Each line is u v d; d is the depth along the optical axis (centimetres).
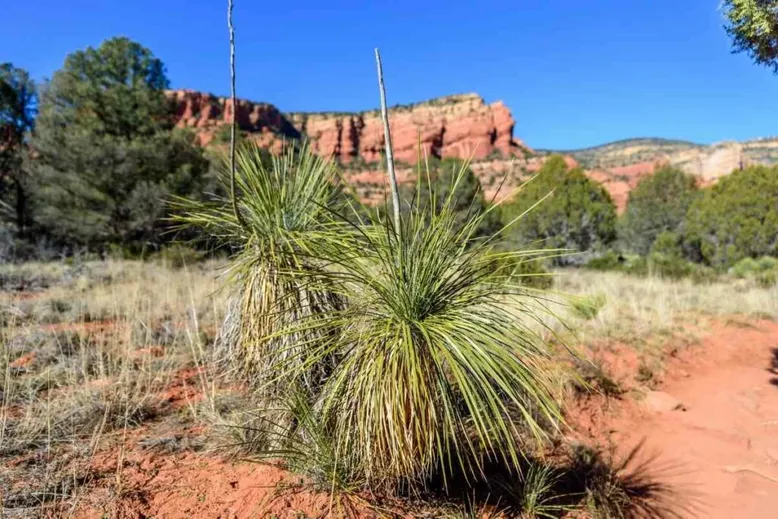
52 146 1830
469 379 200
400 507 238
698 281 1312
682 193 2980
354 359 206
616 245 3147
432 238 216
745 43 433
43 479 225
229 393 341
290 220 260
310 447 242
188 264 1125
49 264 1130
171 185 1745
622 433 412
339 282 229
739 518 302
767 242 1947
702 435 414
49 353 400
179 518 211
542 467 295
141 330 474
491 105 8612
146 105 2016
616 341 595
